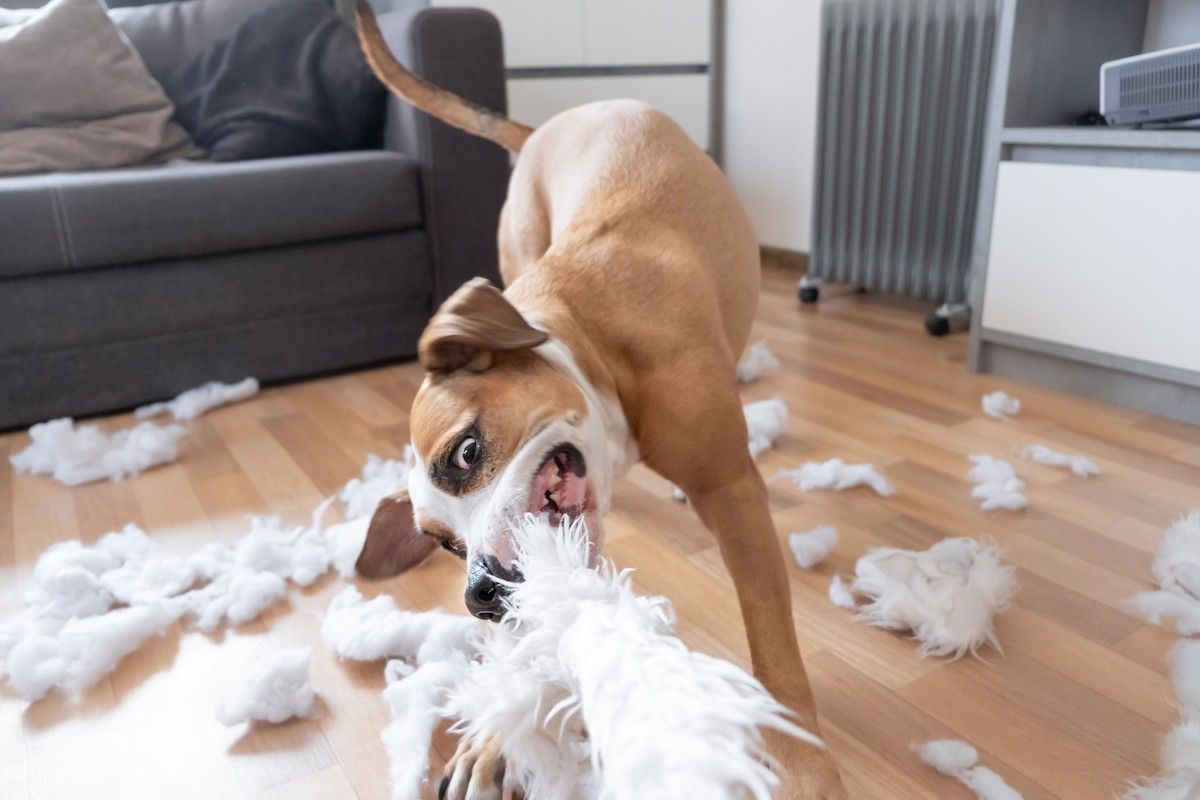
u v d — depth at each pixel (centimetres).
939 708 100
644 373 99
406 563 105
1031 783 88
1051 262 187
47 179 191
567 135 138
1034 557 129
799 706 86
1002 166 192
